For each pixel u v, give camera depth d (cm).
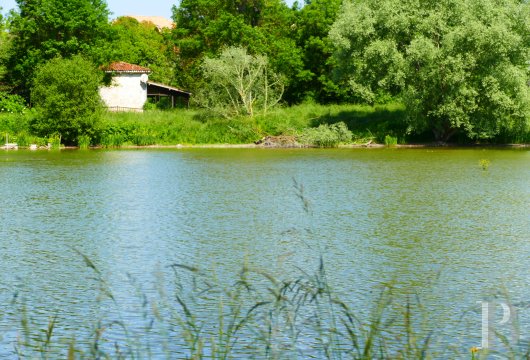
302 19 7500
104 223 1880
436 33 4988
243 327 998
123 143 5216
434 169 3353
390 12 5056
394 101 6750
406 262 1424
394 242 1623
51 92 4931
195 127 5494
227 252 1516
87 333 991
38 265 1407
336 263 1413
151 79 8519
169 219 1941
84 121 4959
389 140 5291
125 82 6938
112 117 5606
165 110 6681
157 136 5328
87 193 2491
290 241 1634
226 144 5362
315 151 4700
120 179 2942
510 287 1230
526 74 5200
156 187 2667
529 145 5247
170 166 3534
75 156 4200
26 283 1268
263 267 1375
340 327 1002
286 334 965
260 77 5903
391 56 4969
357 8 5250
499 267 1382
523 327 1004
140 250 1541
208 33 7181
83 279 1293
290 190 2562
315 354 891
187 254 1499
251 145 5291
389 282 1266
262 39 7275
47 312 1095
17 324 1035
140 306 1115
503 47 4797
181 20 7812
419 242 1623
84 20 6269
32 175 3084
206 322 1032
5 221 1914
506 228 1797
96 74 5341
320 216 1984
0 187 2655
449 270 1359
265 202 2262
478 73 5000
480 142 5450
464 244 1602
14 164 3616
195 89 6894
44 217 1978
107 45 6469
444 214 2016
